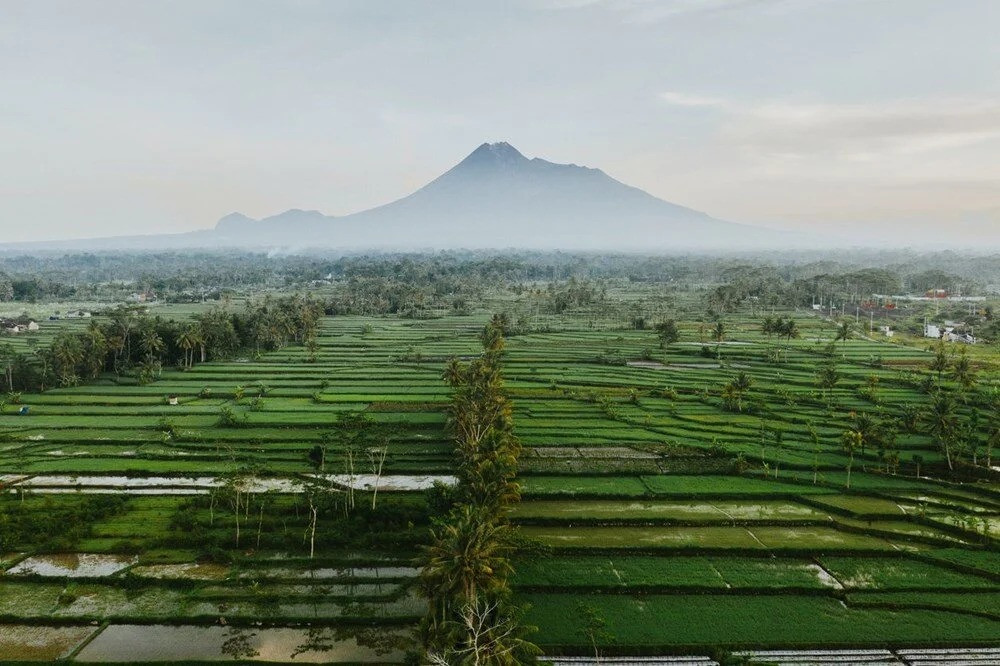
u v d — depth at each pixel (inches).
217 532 2605.8
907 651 2001.7
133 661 1873.8
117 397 4741.6
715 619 2119.8
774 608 2193.7
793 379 5457.7
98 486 3129.9
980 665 1936.5
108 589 2268.7
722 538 2655.0
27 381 4896.7
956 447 3405.5
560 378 5467.5
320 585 2308.1
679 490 3107.8
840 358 6314.0
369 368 5890.8
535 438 3865.7
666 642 1987.0
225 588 2276.1
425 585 1774.1
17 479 3191.4
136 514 2800.2
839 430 4072.3
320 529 2637.8
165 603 2187.5
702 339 7436.0
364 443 3331.7
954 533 2706.7
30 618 2080.5
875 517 2851.9
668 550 2534.5
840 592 2271.2
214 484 3166.8
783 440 3863.2
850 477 3289.9
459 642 1610.5
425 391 4960.6
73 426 3991.1
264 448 3639.3
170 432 3892.7
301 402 4635.8
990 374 5442.9
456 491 2593.5
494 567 1776.6
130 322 6166.3
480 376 3681.1
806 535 2709.2
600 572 2374.5
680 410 4520.2
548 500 3019.2
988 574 2390.5
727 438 3900.1
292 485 3137.3
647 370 5851.4
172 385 5167.3
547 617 2108.8
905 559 2532.0
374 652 1953.7
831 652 1987.0
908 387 5137.8
